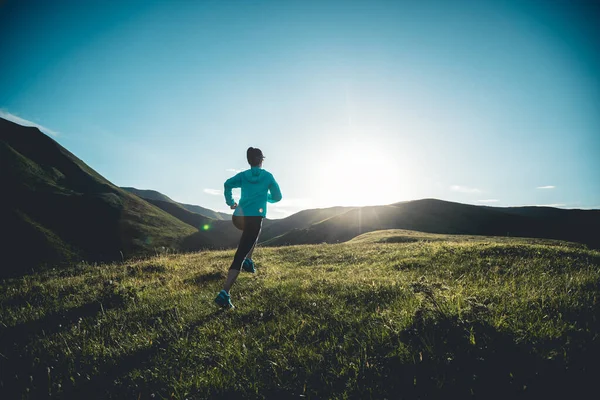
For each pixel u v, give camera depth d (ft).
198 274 28.76
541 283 17.81
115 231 347.36
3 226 281.13
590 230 292.20
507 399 8.58
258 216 18.25
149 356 12.55
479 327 11.12
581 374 9.00
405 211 309.01
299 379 10.18
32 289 26.07
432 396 8.95
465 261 27.58
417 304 14.46
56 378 11.63
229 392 9.95
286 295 18.79
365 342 11.54
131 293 21.62
